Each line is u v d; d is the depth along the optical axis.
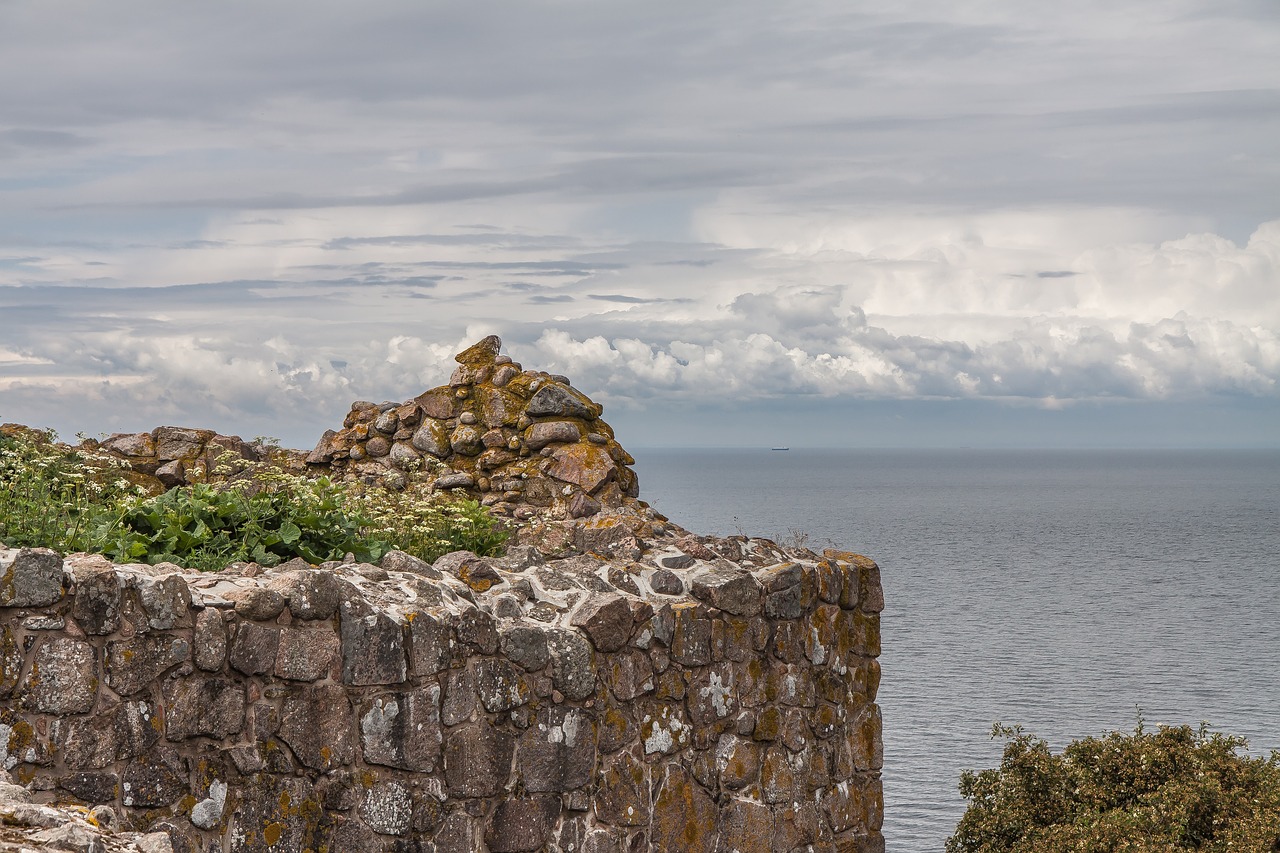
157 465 13.15
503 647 8.27
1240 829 12.72
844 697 11.16
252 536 8.84
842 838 10.98
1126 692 87.00
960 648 107.25
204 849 6.77
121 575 6.55
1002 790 15.49
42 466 8.77
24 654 6.20
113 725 6.45
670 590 9.73
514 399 13.63
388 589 8.00
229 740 6.93
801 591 10.55
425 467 13.53
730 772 9.88
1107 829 13.21
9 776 5.02
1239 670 97.62
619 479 13.36
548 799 8.49
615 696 8.98
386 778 7.57
